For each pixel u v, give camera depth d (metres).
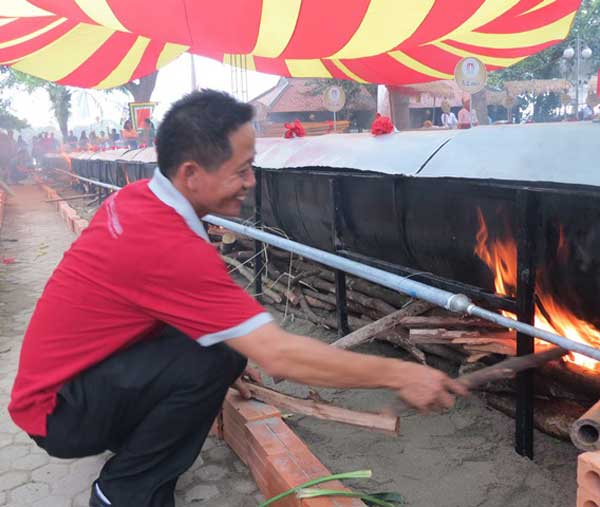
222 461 2.61
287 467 2.17
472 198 2.63
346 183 3.55
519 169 2.30
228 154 1.65
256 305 1.67
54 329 1.83
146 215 1.68
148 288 1.68
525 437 2.43
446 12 5.18
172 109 1.71
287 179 4.35
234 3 4.81
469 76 4.05
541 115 21.89
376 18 5.16
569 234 2.23
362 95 20.16
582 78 21.31
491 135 2.64
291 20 5.10
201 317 1.64
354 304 3.96
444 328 2.98
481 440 2.61
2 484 2.50
